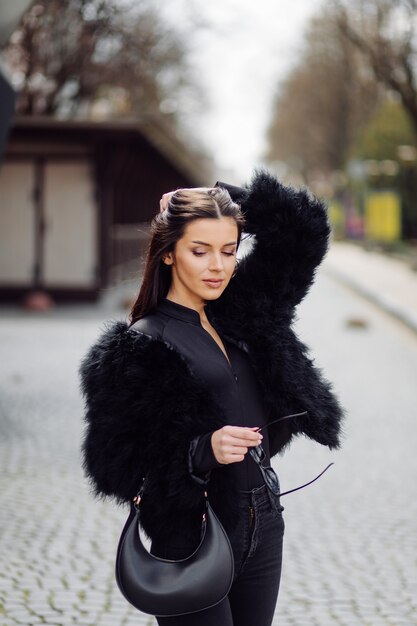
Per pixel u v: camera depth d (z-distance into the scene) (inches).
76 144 877.2
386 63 1178.6
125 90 1246.9
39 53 1074.1
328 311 908.6
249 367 116.6
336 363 575.5
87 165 882.1
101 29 1057.5
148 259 113.7
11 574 219.8
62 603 201.6
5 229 890.1
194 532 107.6
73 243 891.4
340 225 2522.1
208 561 103.8
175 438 102.3
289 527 261.0
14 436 371.6
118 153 877.2
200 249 110.7
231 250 112.8
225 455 101.3
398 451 354.0
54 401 441.4
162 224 111.8
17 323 747.4
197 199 111.1
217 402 105.7
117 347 105.9
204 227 110.2
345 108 2469.2
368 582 217.8
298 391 115.5
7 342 637.3
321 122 2652.6
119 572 106.0
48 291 893.2
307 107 2620.6
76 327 722.2
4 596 205.3
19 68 1092.5
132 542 106.7
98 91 1216.2
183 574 103.8
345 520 267.6
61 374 514.9
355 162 1823.3
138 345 105.0
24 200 887.1
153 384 103.2
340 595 209.0
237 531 111.6
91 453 106.3
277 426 119.9
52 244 891.4
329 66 2074.3
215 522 105.4
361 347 650.8
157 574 104.4
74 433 376.8
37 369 530.3
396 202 1733.5
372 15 1166.3
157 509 105.0
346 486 304.0
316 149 2989.7
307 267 122.6
